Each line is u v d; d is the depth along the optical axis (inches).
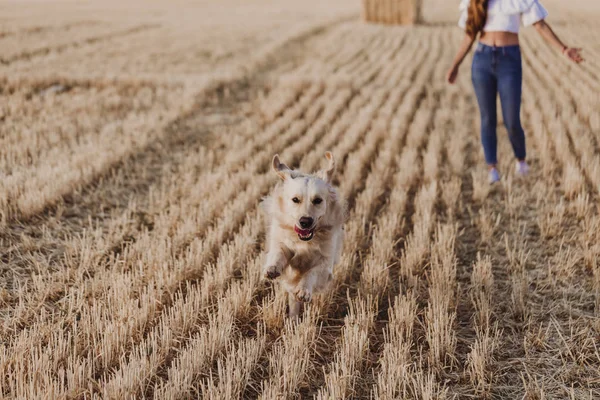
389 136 398.3
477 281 205.2
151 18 1090.1
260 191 291.7
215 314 183.5
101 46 719.7
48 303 190.4
